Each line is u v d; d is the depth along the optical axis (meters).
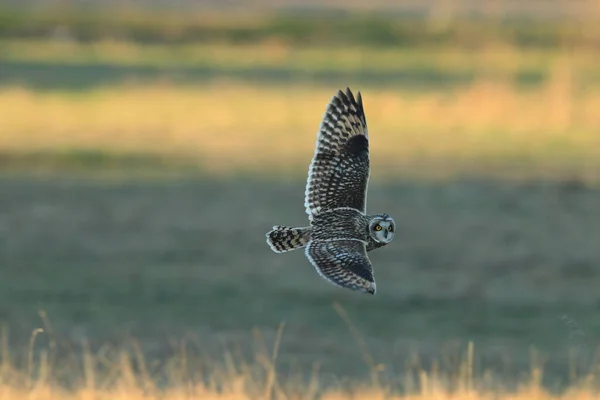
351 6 89.69
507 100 47.00
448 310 20.73
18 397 13.98
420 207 29.50
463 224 27.61
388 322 19.94
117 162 35.16
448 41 74.38
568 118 43.09
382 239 7.03
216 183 32.38
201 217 28.05
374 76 59.69
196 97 49.94
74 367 16.28
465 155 37.00
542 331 19.62
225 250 24.86
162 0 86.81
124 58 64.50
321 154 7.61
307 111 46.91
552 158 36.56
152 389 14.40
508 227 27.39
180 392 14.31
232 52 69.25
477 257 24.50
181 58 65.56
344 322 19.88
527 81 56.91
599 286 22.42
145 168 34.34
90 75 56.81
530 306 21.09
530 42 74.38
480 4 92.44
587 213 28.98
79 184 31.67
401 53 70.81
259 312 20.39
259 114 45.81
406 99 49.16
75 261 23.62
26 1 81.56
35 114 44.03
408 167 34.91
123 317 19.84
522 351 18.42
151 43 71.06
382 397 15.02
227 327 19.42
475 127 42.25
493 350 18.41
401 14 85.44
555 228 27.36
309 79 57.69
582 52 72.56
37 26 71.94
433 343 18.81
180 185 31.94
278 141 39.97
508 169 34.75
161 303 20.91
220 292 21.55
